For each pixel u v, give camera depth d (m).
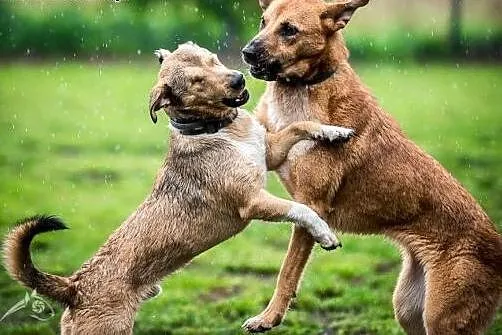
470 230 9.88
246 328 9.91
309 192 9.71
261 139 9.44
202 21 36.53
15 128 28.23
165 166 9.52
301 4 9.48
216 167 9.27
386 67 38.50
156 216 9.30
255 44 9.41
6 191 20.55
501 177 21.36
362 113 9.79
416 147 10.15
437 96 33.62
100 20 38.91
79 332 8.92
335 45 9.63
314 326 12.59
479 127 28.55
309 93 9.65
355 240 17.11
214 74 9.15
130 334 9.13
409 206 9.95
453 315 9.70
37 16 38.84
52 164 23.48
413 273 10.23
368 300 13.55
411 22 39.50
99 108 31.64
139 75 37.41
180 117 9.34
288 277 9.90
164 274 9.37
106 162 23.77
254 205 9.16
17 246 8.88
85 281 9.08
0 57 38.94
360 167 9.82
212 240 9.45
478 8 39.41
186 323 12.80
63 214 18.72
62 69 38.44
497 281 9.83
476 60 39.31
